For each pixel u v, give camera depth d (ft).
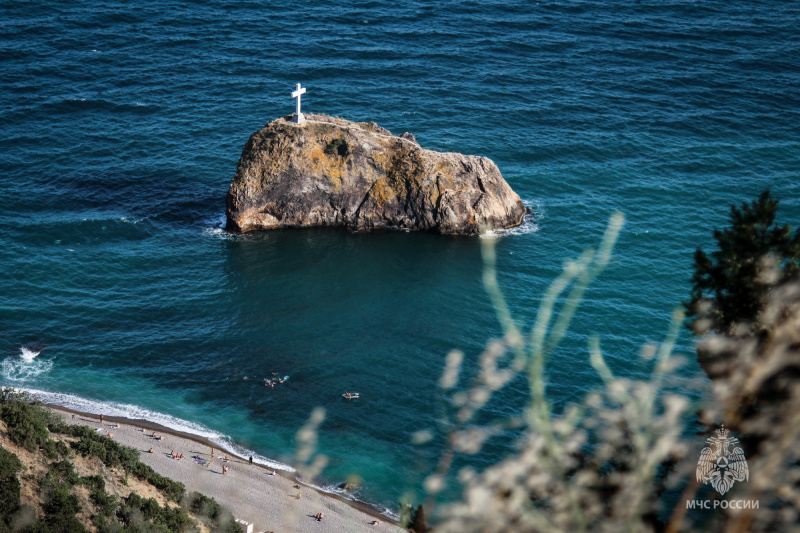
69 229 266.36
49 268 245.86
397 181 277.85
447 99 360.48
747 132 330.54
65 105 354.95
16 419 148.15
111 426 188.14
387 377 198.70
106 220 273.13
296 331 219.61
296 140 277.64
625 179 292.61
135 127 339.36
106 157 315.78
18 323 221.05
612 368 187.52
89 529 127.13
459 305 227.61
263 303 232.94
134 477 160.35
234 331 220.64
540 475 13.85
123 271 247.70
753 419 13.15
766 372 13.09
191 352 212.64
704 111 349.20
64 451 149.79
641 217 265.95
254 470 174.70
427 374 199.00
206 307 230.89
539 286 232.53
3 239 258.37
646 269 232.73
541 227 266.36
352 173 278.87
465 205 270.46
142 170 308.19
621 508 13.38
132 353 212.23
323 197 279.69
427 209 274.77
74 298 233.14
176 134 334.65
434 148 315.37
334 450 175.83
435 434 177.47
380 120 339.98
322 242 271.08
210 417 192.54
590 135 325.62
